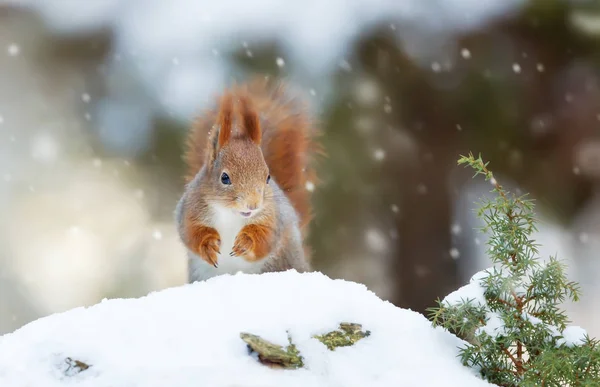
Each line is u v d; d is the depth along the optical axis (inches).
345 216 498.0
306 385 161.2
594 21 460.1
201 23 521.7
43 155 569.3
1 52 555.2
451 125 484.1
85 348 170.2
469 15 478.3
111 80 542.3
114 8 550.3
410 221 502.0
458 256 513.7
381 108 481.1
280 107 305.1
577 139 479.8
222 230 245.3
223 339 169.8
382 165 489.1
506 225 186.1
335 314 180.5
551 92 475.5
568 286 185.5
